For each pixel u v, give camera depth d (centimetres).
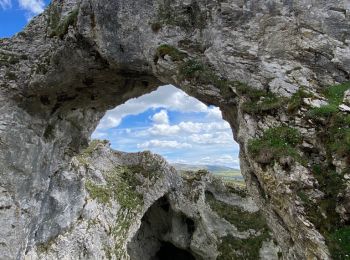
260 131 1534
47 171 2891
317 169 1353
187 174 5069
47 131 2767
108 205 3969
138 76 2277
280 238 1587
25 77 2469
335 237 1238
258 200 1686
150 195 4497
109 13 1942
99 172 4172
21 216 2655
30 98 2556
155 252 5269
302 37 1564
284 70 1562
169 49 1806
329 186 1313
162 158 4762
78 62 2206
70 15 2156
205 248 4781
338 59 1519
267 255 4578
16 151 2595
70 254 3359
